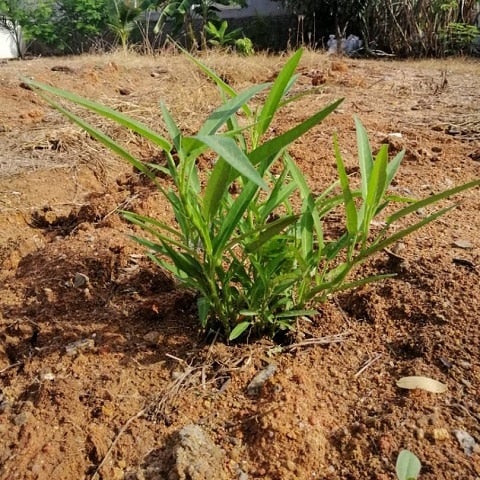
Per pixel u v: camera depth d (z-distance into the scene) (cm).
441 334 58
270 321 57
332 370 56
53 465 47
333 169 103
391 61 279
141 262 73
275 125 130
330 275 59
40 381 56
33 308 66
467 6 298
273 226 47
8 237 87
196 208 51
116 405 52
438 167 105
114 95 171
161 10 400
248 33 411
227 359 57
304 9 381
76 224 92
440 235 76
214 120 43
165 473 46
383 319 61
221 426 50
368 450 47
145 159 119
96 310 65
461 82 191
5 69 211
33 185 104
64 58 297
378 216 83
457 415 49
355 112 145
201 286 56
